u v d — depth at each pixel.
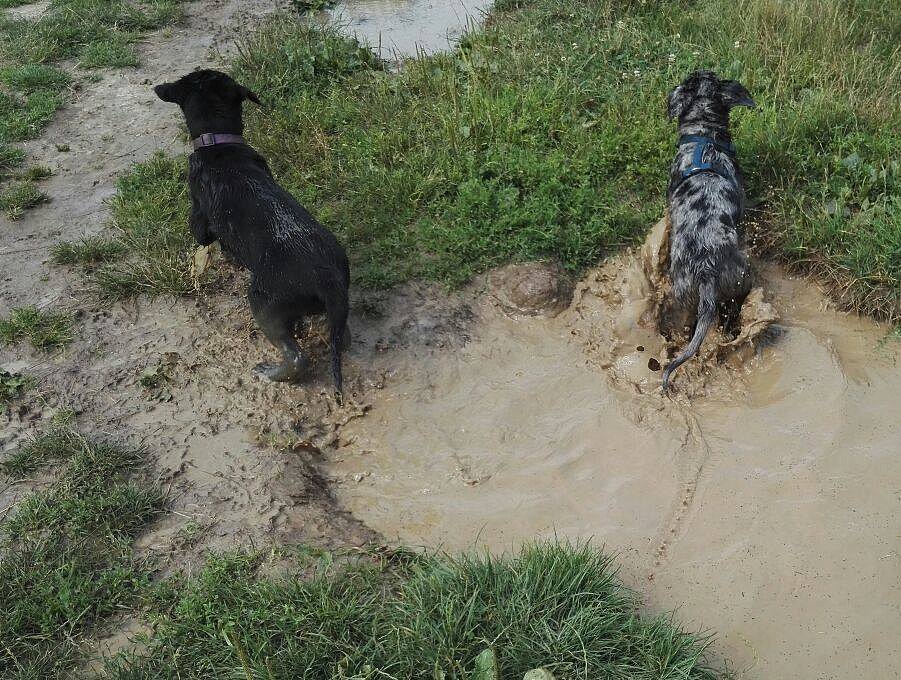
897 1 4.07
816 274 3.07
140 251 3.21
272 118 3.73
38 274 3.19
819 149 3.32
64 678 2.25
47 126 3.87
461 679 2.18
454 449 2.72
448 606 2.25
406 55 4.18
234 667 2.22
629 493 2.61
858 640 2.32
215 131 2.88
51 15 4.63
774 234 3.13
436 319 3.01
